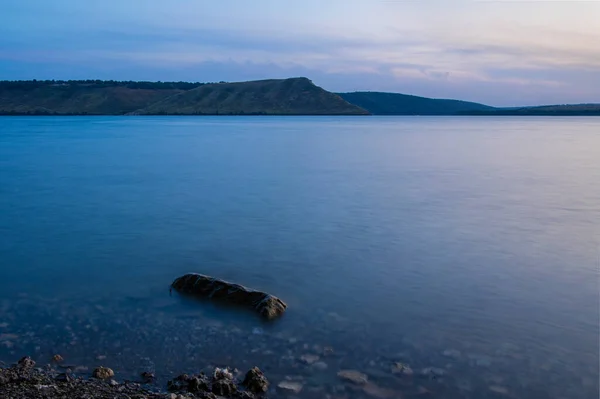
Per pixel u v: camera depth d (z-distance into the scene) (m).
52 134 82.44
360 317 10.28
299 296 11.45
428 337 9.40
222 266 13.60
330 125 133.00
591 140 74.69
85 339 9.15
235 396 7.19
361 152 52.28
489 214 20.33
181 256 14.49
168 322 9.91
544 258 14.30
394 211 20.95
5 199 23.72
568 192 26.08
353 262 13.96
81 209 21.33
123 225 18.33
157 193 25.45
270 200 23.47
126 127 112.06
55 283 12.21
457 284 12.24
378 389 7.62
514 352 8.86
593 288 11.98
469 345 9.11
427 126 133.75
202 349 8.80
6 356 8.46
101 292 11.59
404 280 12.53
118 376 7.82
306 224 18.48
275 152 51.41
